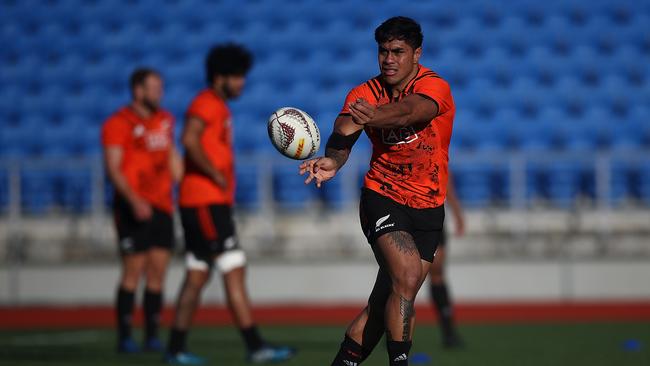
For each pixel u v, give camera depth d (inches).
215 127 1184.2
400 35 722.8
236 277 1190.9
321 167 688.4
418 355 1201.4
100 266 2092.8
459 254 2098.9
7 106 2751.0
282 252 2114.9
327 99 2679.6
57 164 2126.0
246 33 2920.8
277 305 2068.2
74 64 2888.8
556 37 2844.5
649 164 2139.5
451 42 2832.2
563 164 2160.4
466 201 2207.2
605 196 2110.0
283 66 2790.4
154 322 1342.3
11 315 1937.7
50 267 2097.7
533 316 1850.4
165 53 2901.1
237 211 2160.4
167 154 1348.4
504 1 2955.2
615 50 2812.5
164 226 1342.3
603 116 2600.9
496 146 2539.4
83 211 2186.3
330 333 1612.9
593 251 2100.1
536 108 2625.5
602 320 1775.3
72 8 3056.1
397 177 761.0
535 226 2114.9
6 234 2134.6
